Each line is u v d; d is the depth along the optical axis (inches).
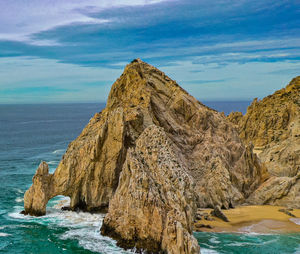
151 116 2301.9
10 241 1640.0
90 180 2023.9
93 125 2335.1
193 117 2524.6
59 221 1895.9
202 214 1963.6
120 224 1631.4
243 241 1651.1
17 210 2101.4
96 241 1627.7
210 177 2186.3
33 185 2018.9
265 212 2070.6
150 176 1672.0
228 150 2471.7
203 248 1566.2
